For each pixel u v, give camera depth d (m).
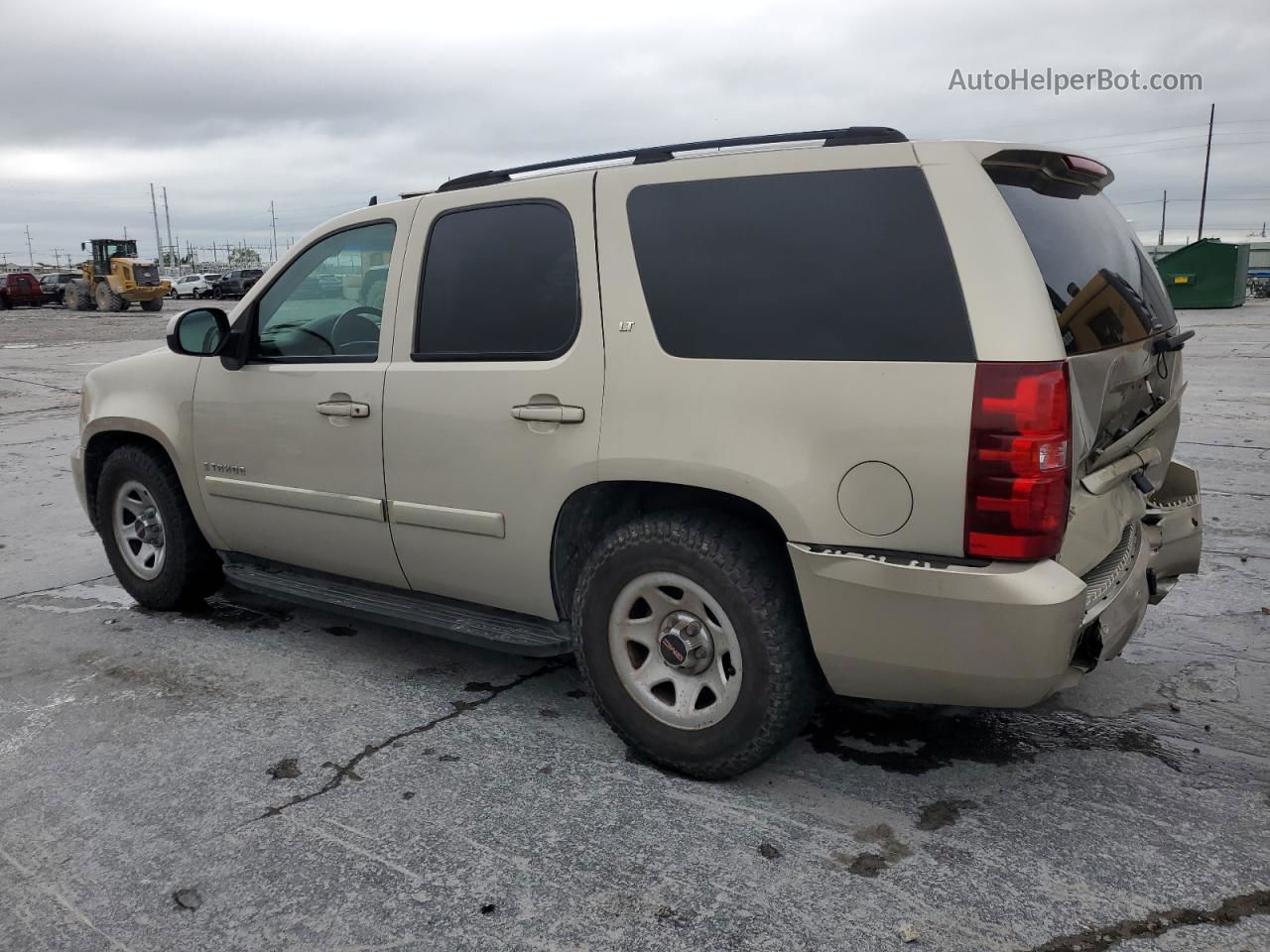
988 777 3.17
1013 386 2.52
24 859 2.86
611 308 3.16
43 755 3.47
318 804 3.10
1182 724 3.48
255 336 4.27
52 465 9.04
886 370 2.67
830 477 2.74
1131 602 3.03
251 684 4.04
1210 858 2.71
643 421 3.05
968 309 2.60
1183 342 3.30
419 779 3.24
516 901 2.61
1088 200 3.20
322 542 4.09
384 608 3.94
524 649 3.50
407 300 3.72
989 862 2.72
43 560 5.98
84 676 4.16
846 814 2.98
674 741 3.15
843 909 2.54
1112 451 3.05
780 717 2.95
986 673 2.64
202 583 4.84
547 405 3.27
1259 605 4.60
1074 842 2.80
